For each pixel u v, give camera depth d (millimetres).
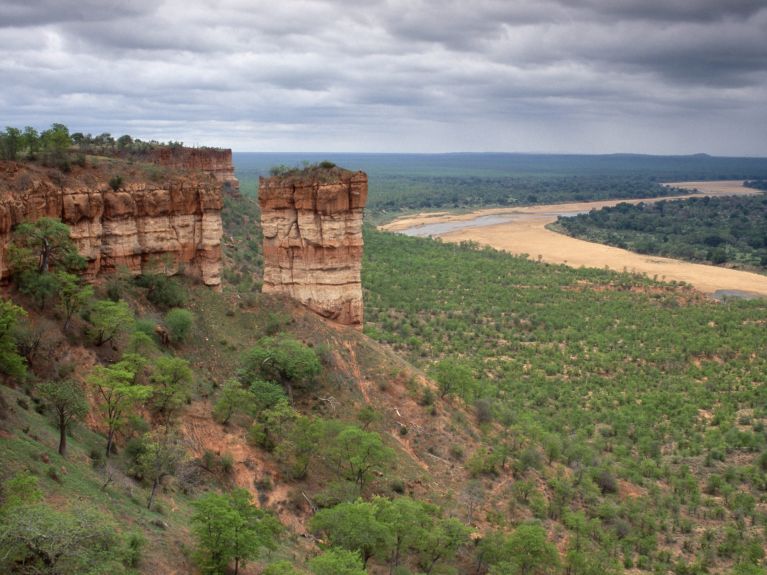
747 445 100375
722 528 76000
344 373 74750
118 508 42812
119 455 51594
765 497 84438
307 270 81125
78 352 58656
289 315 78625
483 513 64062
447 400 80312
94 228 69438
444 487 66188
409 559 55219
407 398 76188
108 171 73125
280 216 80875
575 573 59406
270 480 58156
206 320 74375
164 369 59000
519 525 60562
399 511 54094
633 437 102312
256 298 79750
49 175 67125
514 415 90625
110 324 61188
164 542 42125
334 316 82250
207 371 68562
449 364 84125
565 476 77500
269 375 69562
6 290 59406
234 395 61281
